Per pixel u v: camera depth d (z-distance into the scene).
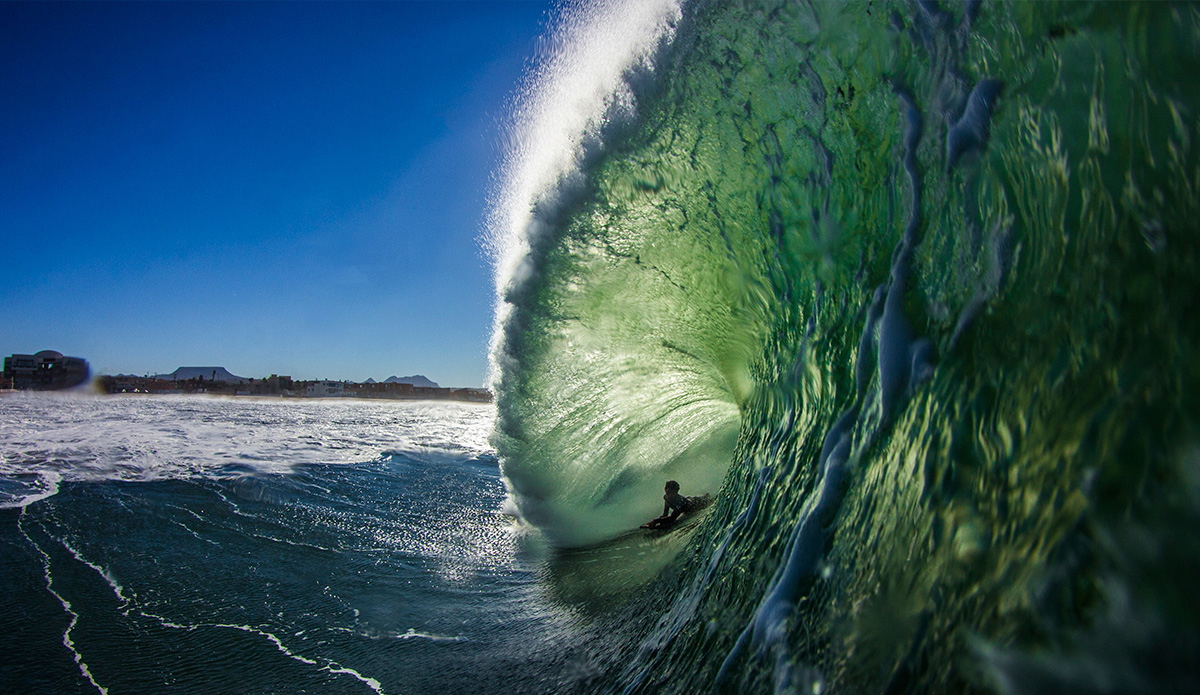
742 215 3.94
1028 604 1.12
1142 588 0.95
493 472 10.89
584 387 5.96
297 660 3.47
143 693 3.09
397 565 5.31
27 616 3.97
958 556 1.37
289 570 5.09
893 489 1.75
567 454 6.24
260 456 11.60
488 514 7.26
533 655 3.36
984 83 1.98
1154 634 0.91
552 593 4.47
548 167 5.36
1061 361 1.35
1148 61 1.36
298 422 23.64
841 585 1.75
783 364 3.20
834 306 2.75
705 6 3.87
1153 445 1.04
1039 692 1.03
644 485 6.10
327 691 3.12
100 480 8.38
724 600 2.40
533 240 5.45
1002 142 1.83
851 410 2.21
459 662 3.40
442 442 16.92
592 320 5.64
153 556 5.31
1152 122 1.31
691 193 4.45
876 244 2.51
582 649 3.27
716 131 4.07
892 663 1.40
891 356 2.00
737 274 4.10
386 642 3.73
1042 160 1.64
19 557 5.13
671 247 4.82
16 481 8.19
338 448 13.79
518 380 6.04
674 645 2.55
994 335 1.62
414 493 8.61
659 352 5.56
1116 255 1.31
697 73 4.08
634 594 3.81
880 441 1.93
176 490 7.94
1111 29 1.48
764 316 3.69
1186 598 0.89
